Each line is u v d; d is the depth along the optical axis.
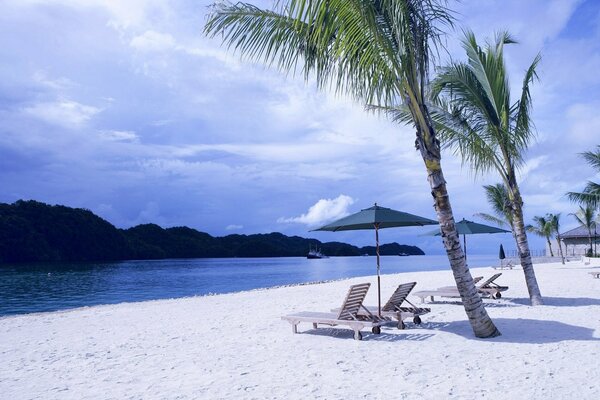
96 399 5.34
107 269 63.50
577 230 47.34
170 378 6.15
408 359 6.75
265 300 15.90
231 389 5.54
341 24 6.00
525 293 14.59
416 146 7.59
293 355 7.24
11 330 10.91
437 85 10.78
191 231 141.25
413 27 7.11
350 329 9.37
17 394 5.67
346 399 5.06
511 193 11.91
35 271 56.78
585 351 6.75
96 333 10.11
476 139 11.41
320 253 160.12
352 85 7.32
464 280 7.96
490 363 6.33
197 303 15.87
